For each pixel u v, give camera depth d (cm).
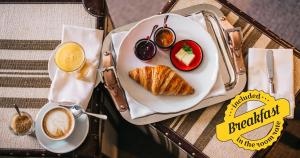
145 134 148
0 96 104
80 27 106
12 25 109
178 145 102
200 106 102
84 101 101
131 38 105
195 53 105
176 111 101
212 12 109
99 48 106
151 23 106
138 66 104
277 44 109
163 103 102
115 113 128
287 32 159
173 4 112
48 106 101
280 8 162
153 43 104
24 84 105
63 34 106
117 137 144
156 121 102
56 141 98
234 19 110
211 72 103
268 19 161
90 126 101
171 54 105
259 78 104
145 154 147
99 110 103
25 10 111
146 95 102
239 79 103
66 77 102
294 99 104
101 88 105
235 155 101
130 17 162
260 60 105
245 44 109
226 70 105
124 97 103
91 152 99
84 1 110
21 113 100
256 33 109
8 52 108
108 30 113
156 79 100
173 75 100
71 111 99
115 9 163
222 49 106
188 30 106
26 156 100
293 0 163
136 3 164
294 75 106
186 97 102
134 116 101
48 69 104
